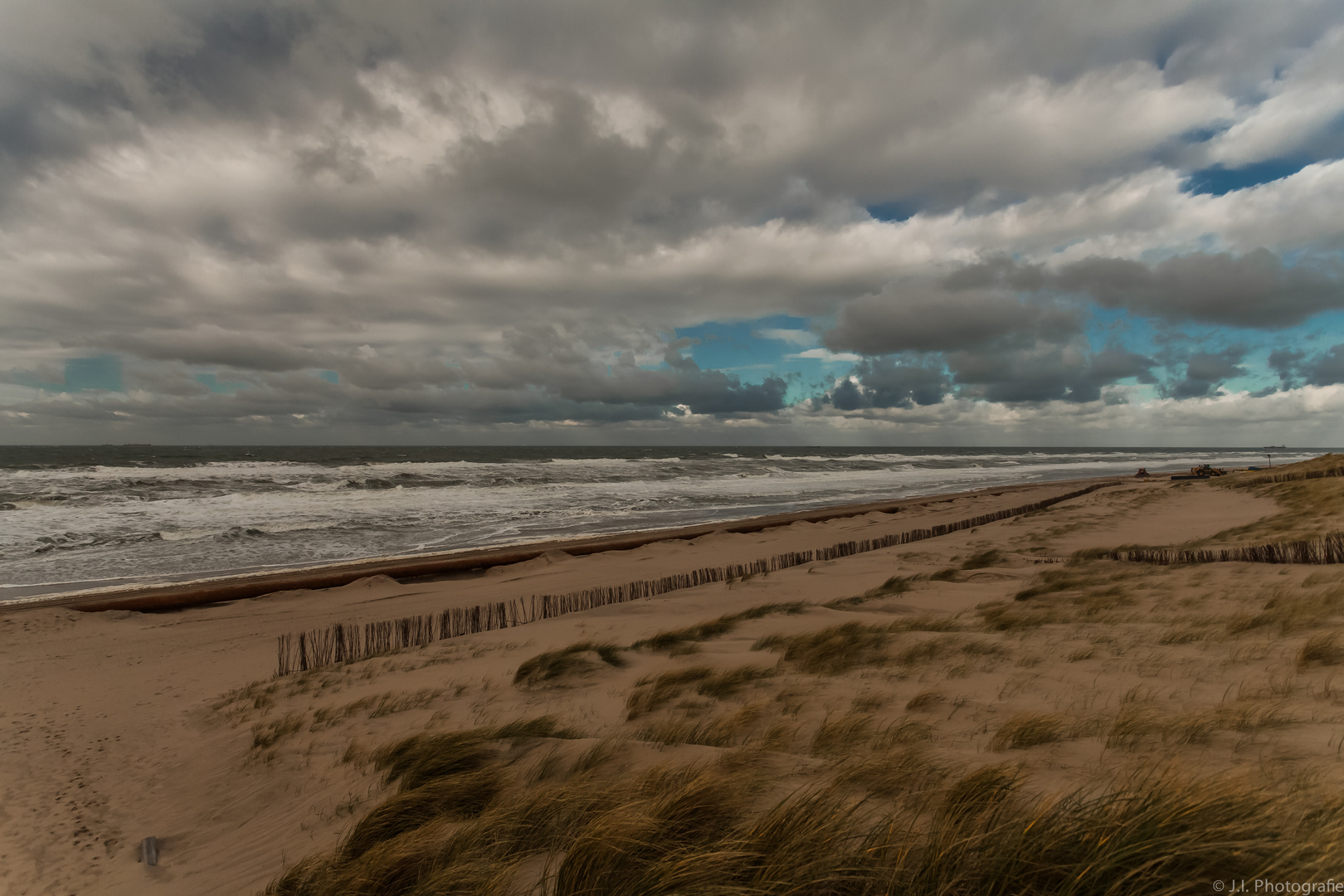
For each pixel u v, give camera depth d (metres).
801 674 6.39
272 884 3.38
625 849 2.66
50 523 23.39
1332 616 6.32
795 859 2.43
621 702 6.09
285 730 6.14
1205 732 3.61
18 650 10.59
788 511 33.50
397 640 10.80
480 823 3.27
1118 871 2.14
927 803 2.92
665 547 20.89
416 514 29.50
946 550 16.55
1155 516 21.62
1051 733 3.85
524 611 12.11
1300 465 36.56
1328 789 2.58
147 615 13.16
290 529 24.38
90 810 4.84
